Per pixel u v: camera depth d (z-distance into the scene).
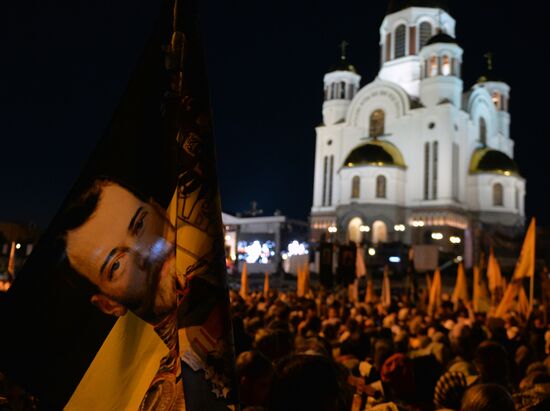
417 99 78.94
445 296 29.52
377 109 76.31
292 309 15.42
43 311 2.41
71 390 2.36
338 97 81.69
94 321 2.44
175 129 2.69
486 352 5.46
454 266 60.09
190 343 2.51
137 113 2.66
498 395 3.55
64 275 2.47
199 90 2.74
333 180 77.69
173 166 2.65
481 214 71.88
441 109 70.25
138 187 2.59
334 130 79.00
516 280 13.74
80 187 2.58
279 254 78.31
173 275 2.56
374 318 15.11
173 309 2.54
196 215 2.63
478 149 76.50
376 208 68.50
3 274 26.83
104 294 2.48
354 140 77.56
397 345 8.80
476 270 21.58
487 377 5.45
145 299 2.51
